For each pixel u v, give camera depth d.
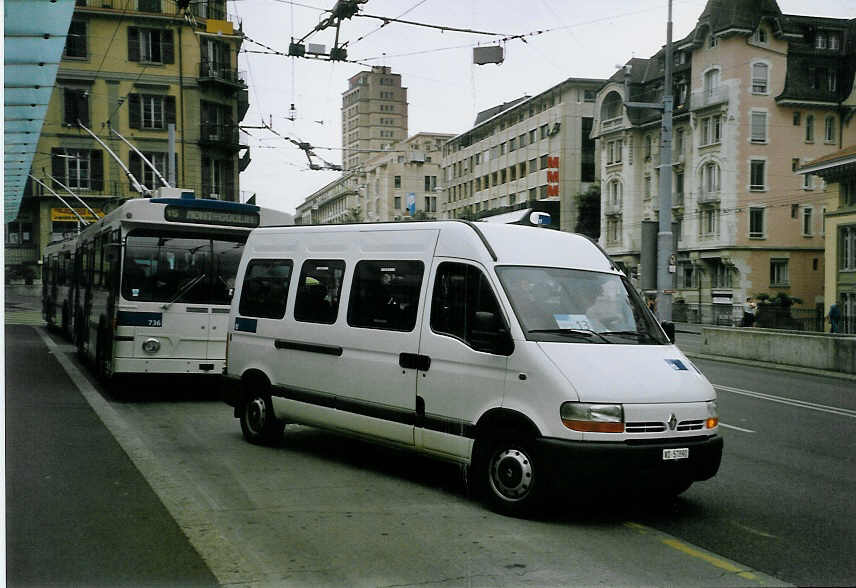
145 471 7.04
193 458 7.82
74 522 5.45
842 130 51.41
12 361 16.70
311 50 16.80
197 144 48.56
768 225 50.31
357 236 7.80
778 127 50.47
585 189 68.94
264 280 8.77
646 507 6.46
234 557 4.86
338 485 6.88
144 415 10.47
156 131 47.91
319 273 8.09
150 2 47.22
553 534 5.61
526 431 5.96
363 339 7.37
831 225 41.56
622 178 59.75
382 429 7.12
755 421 11.15
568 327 6.32
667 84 22.11
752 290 50.00
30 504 5.87
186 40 47.91
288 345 8.22
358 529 5.58
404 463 7.85
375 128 163.12
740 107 49.78
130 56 47.12
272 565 4.77
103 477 6.75
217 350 11.72
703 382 6.32
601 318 6.57
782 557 5.25
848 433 10.30
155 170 24.23
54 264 26.70
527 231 7.00
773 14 49.91
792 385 15.82
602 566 4.95
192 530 5.37
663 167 22.06
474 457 6.31
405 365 6.93
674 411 5.95
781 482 7.43
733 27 48.91
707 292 52.31
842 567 5.06
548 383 5.83
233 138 50.19
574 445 5.66
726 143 50.00
